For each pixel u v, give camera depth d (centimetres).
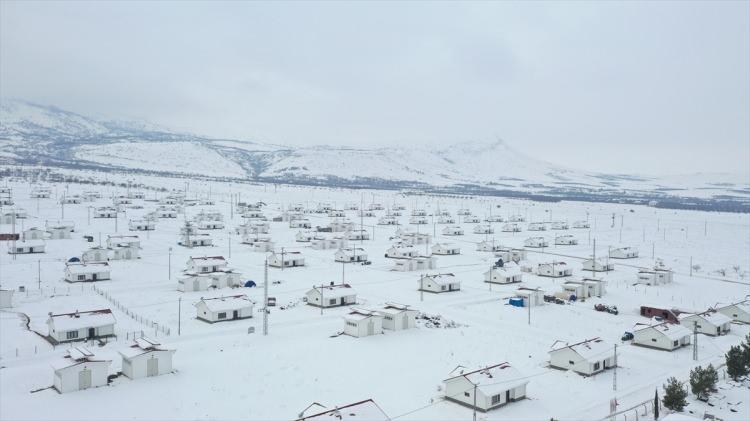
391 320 8050
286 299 9956
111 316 7631
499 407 5444
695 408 5466
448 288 10969
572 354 6500
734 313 9344
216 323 8225
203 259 12075
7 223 17838
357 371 6328
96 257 12788
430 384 6000
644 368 6744
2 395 5428
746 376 6369
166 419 4997
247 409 5253
